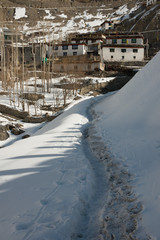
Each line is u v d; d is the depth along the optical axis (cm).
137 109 1236
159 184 520
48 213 470
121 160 789
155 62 1535
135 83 1703
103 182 678
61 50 5278
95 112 2169
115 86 4200
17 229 417
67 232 417
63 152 984
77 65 4812
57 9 12912
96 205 552
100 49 5050
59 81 4281
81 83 4053
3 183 650
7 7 11988
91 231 446
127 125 1171
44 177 680
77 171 732
